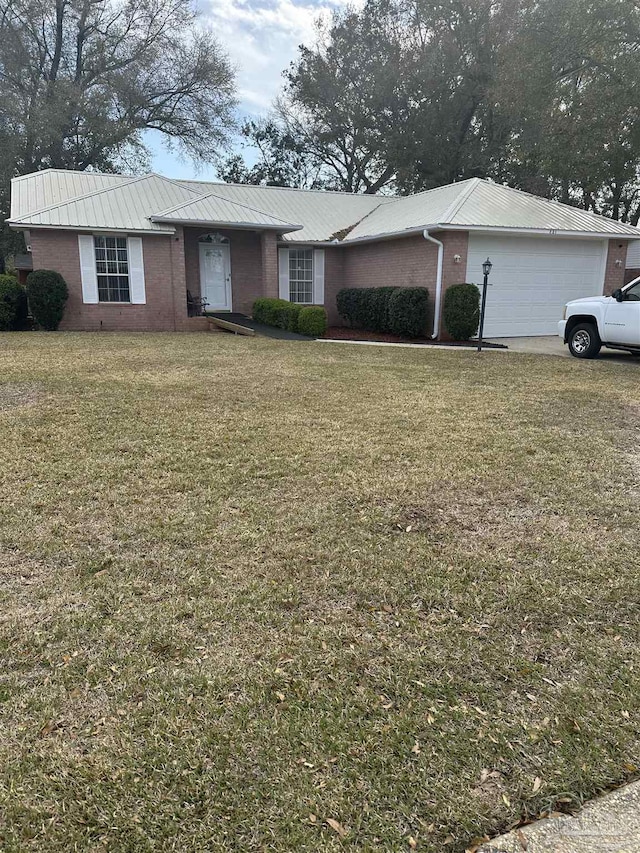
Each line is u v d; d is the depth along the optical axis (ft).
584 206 87.81
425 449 16.08
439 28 85.35
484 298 37.88
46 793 5.51
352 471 14.20
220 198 52.70
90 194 51.01
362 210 63.10
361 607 8.62
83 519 11.32
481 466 14.74
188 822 5.25
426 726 6.39
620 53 58.23
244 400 21.95
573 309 35.45
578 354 35.32
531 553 10.30
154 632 7.93
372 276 53.52
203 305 53.93
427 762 5.92
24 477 13.51
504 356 35.58
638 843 5.14
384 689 6.95
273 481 13.48
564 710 6.66
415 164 90.63
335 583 9.21
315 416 19.63
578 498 12.80
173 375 26.94
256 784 5.64
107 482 13.26
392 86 86.12
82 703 6.64
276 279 53.31
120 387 23.89
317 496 12.64
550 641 7.90
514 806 5.47
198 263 54.39
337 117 94.84
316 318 45.44
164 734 6.22
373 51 89.20
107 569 9.52
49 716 6.43
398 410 20.67
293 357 33.53
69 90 78.13
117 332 47.14
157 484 13.20
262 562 9.81
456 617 8.41
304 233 56.80
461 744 6.15
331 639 7.87
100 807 5.38
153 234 48.32
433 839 5.15
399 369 29.81
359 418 19.44
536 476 14.11
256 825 5.23
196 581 9.18
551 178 77.20
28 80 82.38
